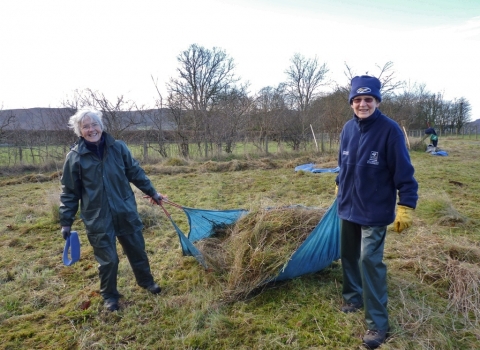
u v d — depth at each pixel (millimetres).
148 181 3166
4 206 6816
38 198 7469
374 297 2367
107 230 2791
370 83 2305
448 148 17500
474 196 6539
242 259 3111
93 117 2670
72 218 2797
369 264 2363
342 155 2584
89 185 2729
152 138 13344
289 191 7359
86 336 2607
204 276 3387
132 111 13000
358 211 2412
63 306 3066
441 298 2932
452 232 4477
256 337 2521
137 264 3102
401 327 2508
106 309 2920
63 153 12500
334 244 3195
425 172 9422
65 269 3771
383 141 2295
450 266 3266
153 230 4918
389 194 2342
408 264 3461
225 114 14461
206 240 3793
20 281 3506
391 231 4422
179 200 6746
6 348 2525
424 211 5125
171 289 3236
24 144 12539
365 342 2371
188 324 2695
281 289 3104
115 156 2840
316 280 3248
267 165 11016
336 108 16125
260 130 14727
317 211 3613
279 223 3357
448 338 2406
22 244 4621
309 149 15078
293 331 2568
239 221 3730
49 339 2623
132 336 2609
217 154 13227
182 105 13680
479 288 2928
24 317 2885
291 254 3035
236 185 8242
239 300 2984
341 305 2844
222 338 2541
